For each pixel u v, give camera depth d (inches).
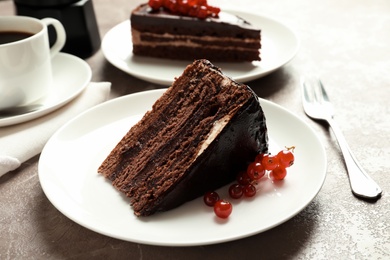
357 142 20.7
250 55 26.3
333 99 23.6
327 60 26.9
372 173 19.0
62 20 26.0
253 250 16.1
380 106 23.0
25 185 18.9
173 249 16.2
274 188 17.5
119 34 28.4
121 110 21.2
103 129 20.4
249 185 17.2
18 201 18.2
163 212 16.9
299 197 16.9
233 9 29.6
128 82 25.0
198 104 18.5
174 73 25.3
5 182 19.0
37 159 20.2
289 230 16.7
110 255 16.1
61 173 18.2
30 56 21.5
